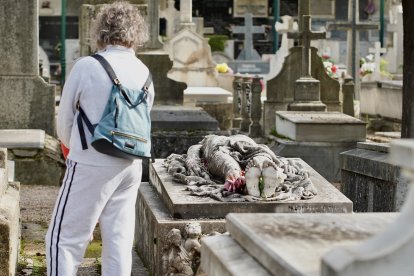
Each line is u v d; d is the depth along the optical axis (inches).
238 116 673.6
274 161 260.1
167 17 1234.6
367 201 296.2
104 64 208.2
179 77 912.9
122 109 206.1
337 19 1528.1
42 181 459.8
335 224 151.8
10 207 254.1
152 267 255.0
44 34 1371.8
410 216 114.9
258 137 599.8
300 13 579.8
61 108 209.5
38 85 510.6
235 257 147.2
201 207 243.6
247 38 1213.7
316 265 126.5
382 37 1224.2
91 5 550.0
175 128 474.0
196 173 265.0
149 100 213.2
